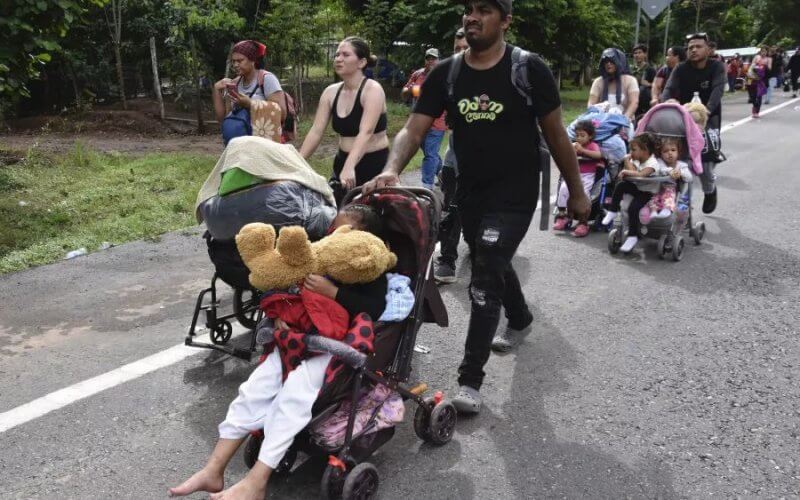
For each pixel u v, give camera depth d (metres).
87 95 17.33
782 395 3.87
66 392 3.94
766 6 53.50
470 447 3.41
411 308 3.21
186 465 3.28
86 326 4.88
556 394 3.92
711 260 6.30
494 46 3.45
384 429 3.14
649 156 6.37
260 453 2.77
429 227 3.34
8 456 3.33
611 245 6.51
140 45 17.69
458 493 3.06
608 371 4.19
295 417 2.79
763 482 3.11
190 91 17.23
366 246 2.95
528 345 4.56
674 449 3.38
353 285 3.04
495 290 3.61
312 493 3.06
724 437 3.47
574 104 21.27
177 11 15.10
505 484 3.12
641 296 5.42
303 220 3.80
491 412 3.74
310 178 3.95
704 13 45.69
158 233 7.16
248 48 5.43
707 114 7.13
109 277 5.88
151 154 11.46
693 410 3.73
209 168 10.15
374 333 3.03
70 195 8.32
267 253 2.94
